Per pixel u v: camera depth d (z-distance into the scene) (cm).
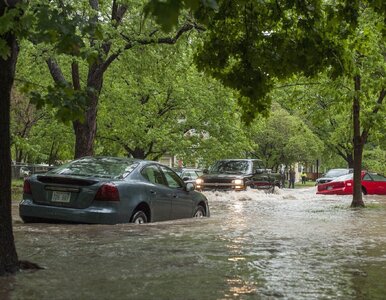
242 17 1077
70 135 3997
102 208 1128
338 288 639
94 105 2267
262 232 1170
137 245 936
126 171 1232
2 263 688
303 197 2984
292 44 1091
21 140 3069
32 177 1191
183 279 675
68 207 1137
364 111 2153
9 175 696
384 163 5688
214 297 585
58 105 640
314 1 1027
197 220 1383
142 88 3597
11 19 606
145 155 4116
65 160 5772
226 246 951
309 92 2383
